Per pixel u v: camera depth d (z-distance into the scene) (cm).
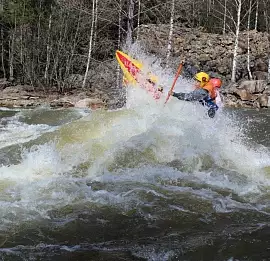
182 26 3003
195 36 2655
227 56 2583
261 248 488
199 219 565
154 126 845
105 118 934
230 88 2122
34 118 1450
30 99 1989
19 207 589
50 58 2584
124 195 638
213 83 943
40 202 607
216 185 684
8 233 520
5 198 617
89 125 909
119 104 1902
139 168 741
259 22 3484
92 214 575
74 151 798
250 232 528
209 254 474
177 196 638
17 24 2550
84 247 489
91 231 530
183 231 531
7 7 2573
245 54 2612
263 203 622
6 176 704
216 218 570
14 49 2570
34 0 2553
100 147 801
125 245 495
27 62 2433
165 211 587
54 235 518
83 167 746
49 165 759
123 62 1300
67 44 2538
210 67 2516
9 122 1354
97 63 2627
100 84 2438
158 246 492
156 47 2538
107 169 737
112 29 2847
